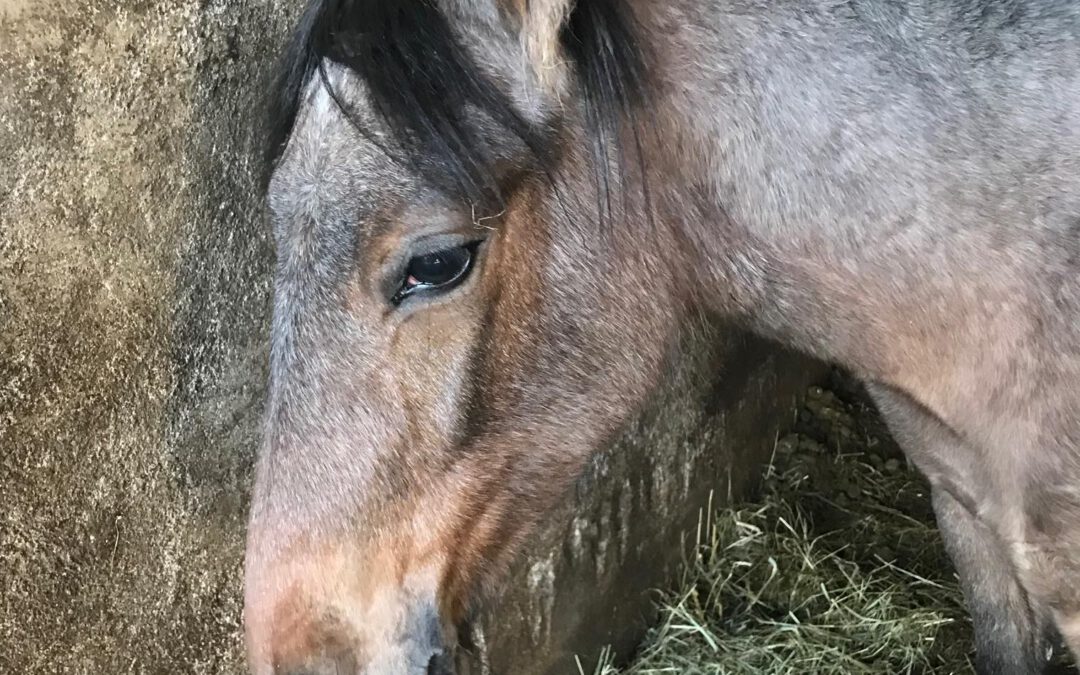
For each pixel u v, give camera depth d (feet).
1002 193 3.12
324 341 2.96
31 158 3.16
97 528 3.69
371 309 2.95
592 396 3.47
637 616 6.57
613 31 2.96
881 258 3.28
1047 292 3.21
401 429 3.08
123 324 3.58
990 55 3.08
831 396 8.52
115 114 3.34
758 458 7.76
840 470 7.86
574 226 3.21
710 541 7.19
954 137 3.10
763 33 3.11
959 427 3.64
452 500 3.28
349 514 3.08
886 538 7.20
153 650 4.08
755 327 3.86
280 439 3.06
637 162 3.21
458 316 3.04
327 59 2.80
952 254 3.22
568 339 3.34
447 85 2.77
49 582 3.58
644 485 6.17
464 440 3.22
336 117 2.82
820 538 7.06
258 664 3.15
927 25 3.10
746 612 6.59
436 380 3.09
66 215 3.30
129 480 3.76
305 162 2.86
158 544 3.96
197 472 4.04
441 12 2.80
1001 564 4.89
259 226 4.01
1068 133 3.07
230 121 3.76
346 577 3.11
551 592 5.59
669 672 6.24
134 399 3.70
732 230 3.40
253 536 3.13
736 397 7.02
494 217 2.94
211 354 3.96
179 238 3.69
